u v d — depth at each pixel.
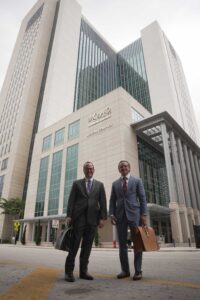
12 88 73.50
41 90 62.59
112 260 7.23
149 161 37.34
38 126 55.53
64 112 58.28
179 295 2.28
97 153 34.59
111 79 83.44
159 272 4.07
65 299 2.24
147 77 75.88
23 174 54.09
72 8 74.81
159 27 83.19
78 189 3.89
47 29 71.62
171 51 88.06
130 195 3.83
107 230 28.34
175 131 36.16
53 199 38.56
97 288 2.71
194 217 33.00
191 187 35.56
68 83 62.53
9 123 64.75
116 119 34.16
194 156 42.47
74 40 70.81
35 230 39.62
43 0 79.00
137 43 89.12
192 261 6.27
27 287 2.83
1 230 45.88
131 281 3.16
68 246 3.47
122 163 4.05
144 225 3.64
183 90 85.69
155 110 68.25
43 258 8.10
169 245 25.67
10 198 50.09
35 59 65.50
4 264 5.64
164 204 36.84
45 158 45.00
